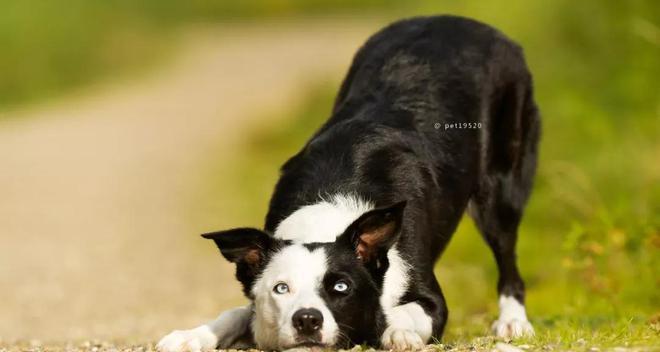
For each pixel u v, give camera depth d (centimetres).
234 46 4431
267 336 733
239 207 2005
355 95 915
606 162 1435
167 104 3344
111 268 1595
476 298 1245
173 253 1691
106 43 3891
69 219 1966
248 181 2225
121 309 1327
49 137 2886
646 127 1481
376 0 5200
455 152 895
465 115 913
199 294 1414
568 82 1702
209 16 5016
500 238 981
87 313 1308
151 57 4084
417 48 932
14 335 1145
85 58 3734
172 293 1424
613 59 1697
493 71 948
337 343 721
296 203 804
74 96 3512
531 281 1274
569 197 1392
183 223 1911
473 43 951
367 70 930
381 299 768
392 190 819
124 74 3844
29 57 3491
